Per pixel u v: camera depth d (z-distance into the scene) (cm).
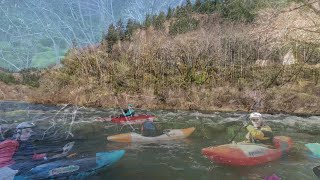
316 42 1636
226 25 2338
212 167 633
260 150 682
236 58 2066
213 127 1128
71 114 1519
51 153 717
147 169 625
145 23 2677
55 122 1246
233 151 665
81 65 2250
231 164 633
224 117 1434
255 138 735
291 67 1819
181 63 2133
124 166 642
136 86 2062
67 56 2370
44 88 2197
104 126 1145
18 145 767
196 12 2697
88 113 1566
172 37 2409
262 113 1589
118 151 702
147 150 777
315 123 1238
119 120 1244
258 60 2002
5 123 1206
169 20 2709
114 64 2216
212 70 2027
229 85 1916
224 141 877
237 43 2095
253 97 1750
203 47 2153
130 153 747
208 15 2573
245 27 2181
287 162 647
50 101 2136
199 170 617
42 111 1650
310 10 1426
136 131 1047
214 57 2103
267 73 1867
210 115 1513
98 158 658
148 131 922
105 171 608
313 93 1667
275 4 1602
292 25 1570
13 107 1847
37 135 949
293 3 1462
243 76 1939
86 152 741
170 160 689
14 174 567
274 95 1705
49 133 997
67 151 746
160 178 575
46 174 571
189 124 1207
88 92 2084
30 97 2242
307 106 1602
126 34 2541
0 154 686
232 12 2402
